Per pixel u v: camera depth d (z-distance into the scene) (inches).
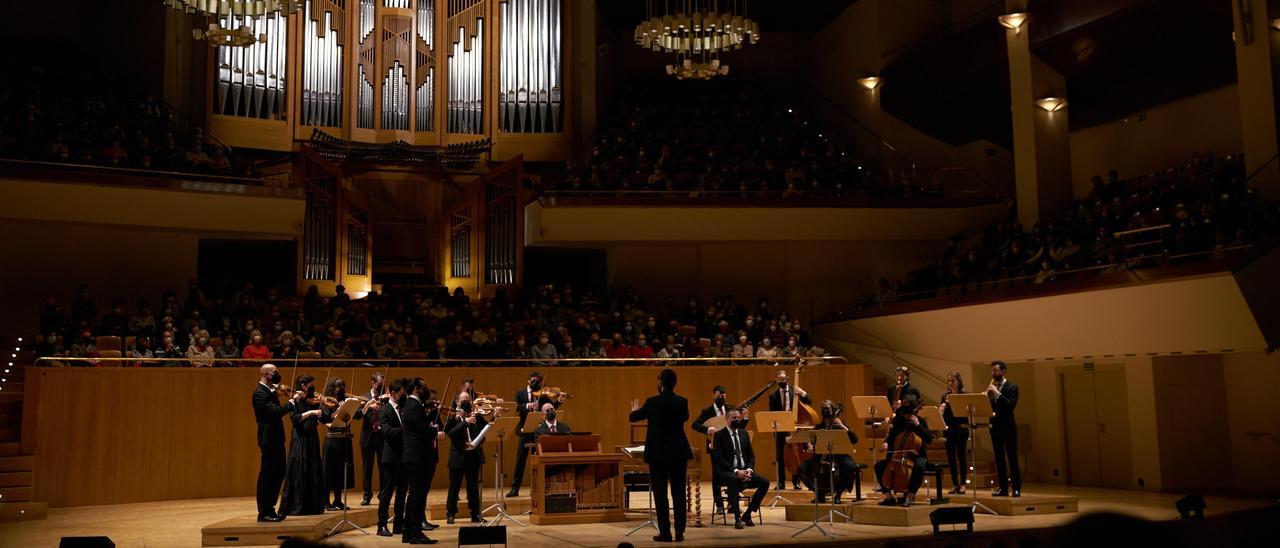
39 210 650.8
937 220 831.7
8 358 608.4
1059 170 759.7
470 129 882.8
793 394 535.2
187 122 808.3
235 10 502.6
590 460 454.9
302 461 429.1
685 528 423.5
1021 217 767.7
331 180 779.4
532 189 855.1
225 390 579.8
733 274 860.6
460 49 884.0
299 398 431.5
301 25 836.0
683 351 701.3
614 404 648.4
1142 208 653.9
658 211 808.3
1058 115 765.3
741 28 637.3
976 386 699.4
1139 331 567.5
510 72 893.2
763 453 662.5
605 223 805.2
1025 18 758.5
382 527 409.1
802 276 856.9
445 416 454.3
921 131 909.2
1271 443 618.5
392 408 407.8
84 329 580.4
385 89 860.6
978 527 414.9
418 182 863.1
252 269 834.2
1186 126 754.8
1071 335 609.6
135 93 770.2
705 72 660.7
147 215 684.7
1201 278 510.6
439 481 621.6
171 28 805.9
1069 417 692.1
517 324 702.5
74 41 812.6
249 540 386.3
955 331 692.7
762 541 379.6
